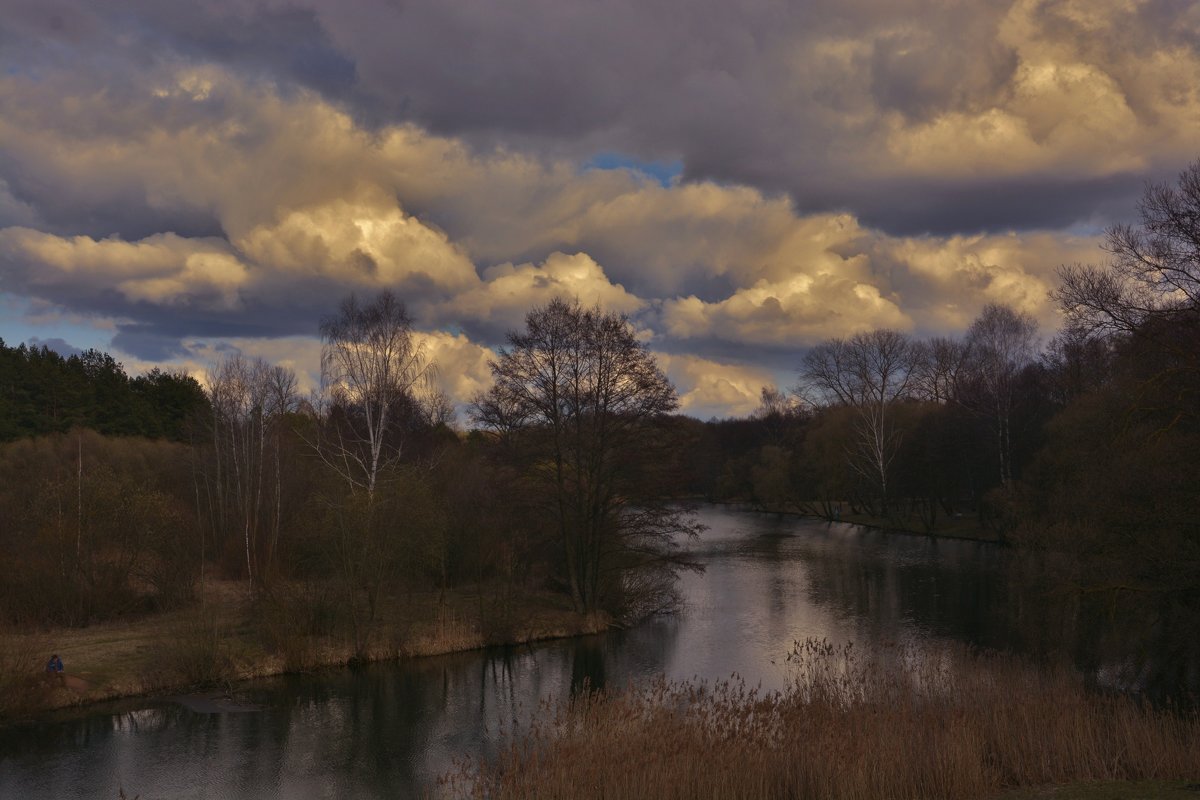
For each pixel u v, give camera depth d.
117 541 39.06
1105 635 31.41
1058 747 18.25
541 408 41.34
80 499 38.34
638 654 36.03
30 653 29.41
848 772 16.83
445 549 40.50
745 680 30.67
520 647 37.72
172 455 69.69
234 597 41.22
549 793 16.97
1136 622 29.28
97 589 37.41
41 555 37.09
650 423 42.16
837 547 69.31
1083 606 31.08
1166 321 26.36
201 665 31.52
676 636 39.19
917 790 17.08
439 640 36.66
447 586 44.69
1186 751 18.02
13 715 27.92
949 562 58.94
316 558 38.75
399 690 31.36
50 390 77.06
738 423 144.25
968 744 17.62
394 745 25.55
